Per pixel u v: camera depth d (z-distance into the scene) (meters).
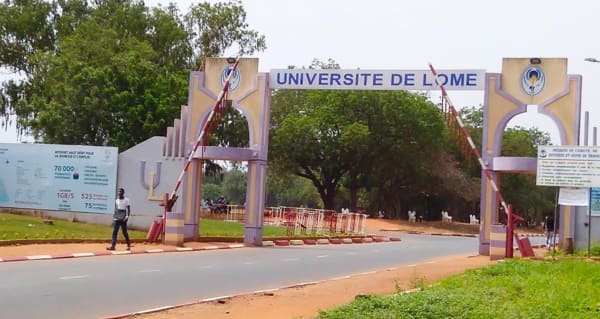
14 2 57.50
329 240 35.66
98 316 10.78
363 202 77.88
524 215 94.62
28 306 11.29
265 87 29.28
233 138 55.31
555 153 24.75
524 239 25.55
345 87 28.39
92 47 50.72
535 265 19.08
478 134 73.56
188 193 29.47
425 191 69.19
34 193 31.41
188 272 17.55
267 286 15.60
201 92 30.06
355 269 20.58
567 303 11.70
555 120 26.14
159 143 30.45
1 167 31.80
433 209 83.19
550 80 26.33
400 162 61.12
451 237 51.91
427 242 41.03
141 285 14.57
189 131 29.92
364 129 55.91
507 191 80.62
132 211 30.42
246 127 54.78
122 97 46.19
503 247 24.80
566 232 26.34
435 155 63.06
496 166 26.11
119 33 56.16
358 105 58.00
